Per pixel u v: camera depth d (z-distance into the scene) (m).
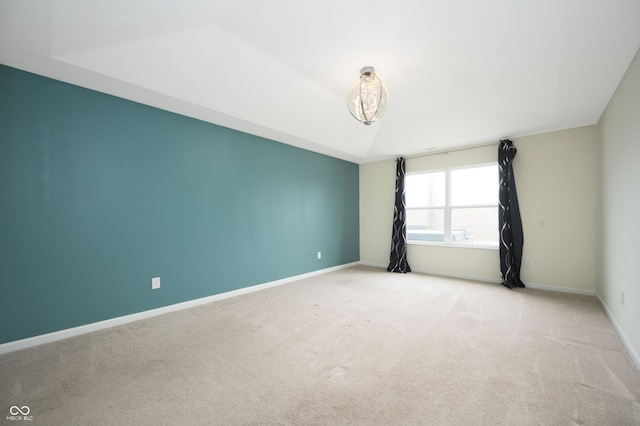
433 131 4.01
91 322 2.51
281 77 2.67
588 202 3.62
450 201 4.81
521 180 4.09
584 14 1.79
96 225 2.55
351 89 2.62
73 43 1.95
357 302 3.32
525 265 4.05
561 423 1.38
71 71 2.23
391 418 1.42
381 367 1.91
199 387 1.69
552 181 3.86
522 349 2.15
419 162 5.09
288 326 2.61
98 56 2.10
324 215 5.06
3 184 2.13
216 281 3.45
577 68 2.40
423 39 2.08
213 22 1.93
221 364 1.95
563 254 3.78
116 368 1.90
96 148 2.55
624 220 2.36
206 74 2.49
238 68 2.48
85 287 2.49
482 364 1.94
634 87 2.12
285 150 4.37
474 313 2.94
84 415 1.46
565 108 3.14
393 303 3.27
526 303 3.26
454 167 4.72
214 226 3.45
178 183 3.12
